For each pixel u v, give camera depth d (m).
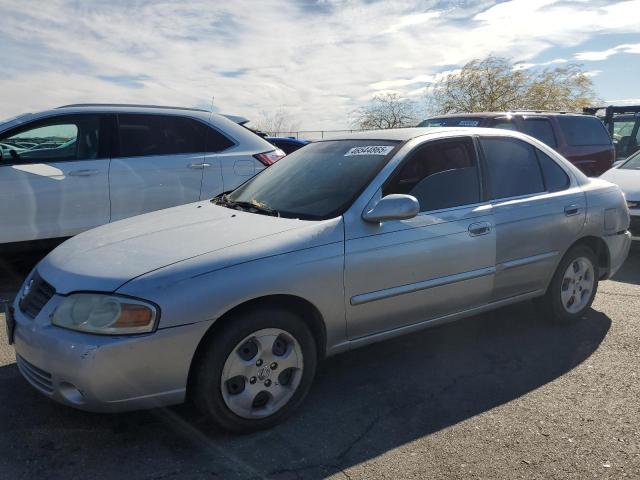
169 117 6.24
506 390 3.46
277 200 3.70
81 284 2.75
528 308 4.98
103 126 5.86
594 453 2.77
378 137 3.98
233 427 2.90
